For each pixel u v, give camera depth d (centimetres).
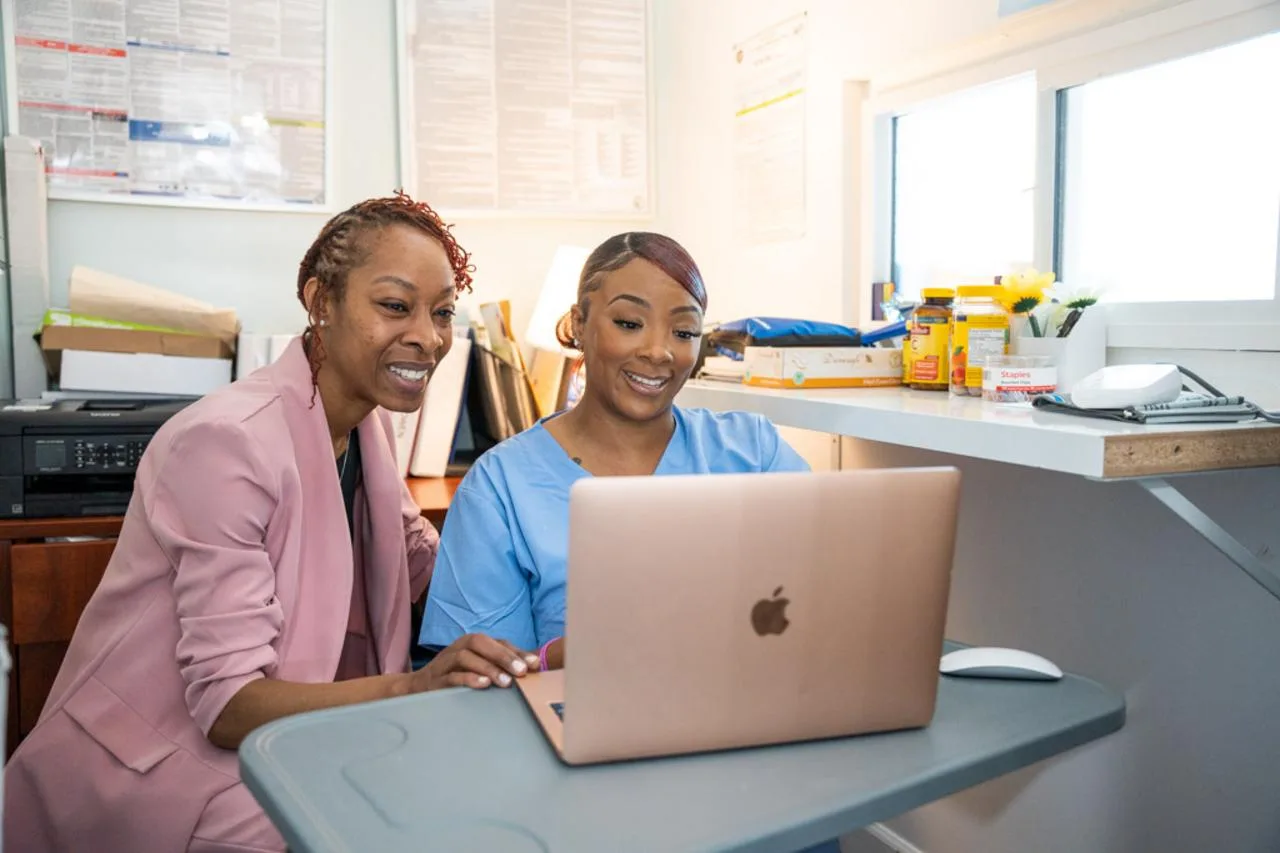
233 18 238
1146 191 156
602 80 267
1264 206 138
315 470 129
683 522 75
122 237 236
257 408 124
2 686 74
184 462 119
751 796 74
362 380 132
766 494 76
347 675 147
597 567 73
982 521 174
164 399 214
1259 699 131
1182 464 102
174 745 122
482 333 239
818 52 212
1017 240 180
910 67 192
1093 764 156
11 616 190
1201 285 148
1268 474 127
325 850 65
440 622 127
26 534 189
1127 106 158
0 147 225
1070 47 161
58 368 217
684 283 130
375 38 250
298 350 133
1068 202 168
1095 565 153
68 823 122
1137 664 147
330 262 130
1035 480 163
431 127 254
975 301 154
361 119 251
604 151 269
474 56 255
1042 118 167
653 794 74
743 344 189
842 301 209
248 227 245
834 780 77
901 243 207
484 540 127
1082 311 151
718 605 77
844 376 175
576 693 76
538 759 79
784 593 79
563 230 269
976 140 188
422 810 71
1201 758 139
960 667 98
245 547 119
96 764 122
